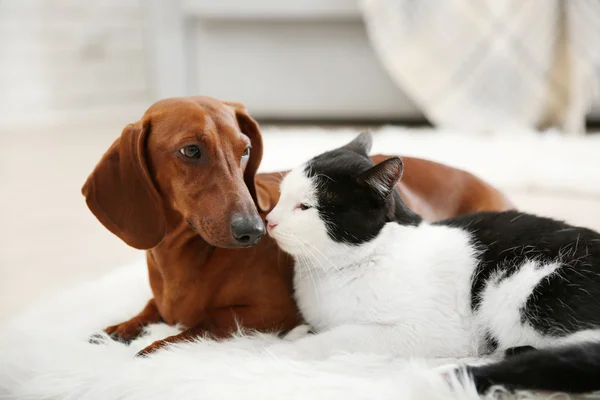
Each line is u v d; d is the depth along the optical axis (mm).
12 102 5586
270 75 4859
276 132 4293
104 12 6180
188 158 1377
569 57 4113
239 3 4602
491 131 4184
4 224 2838
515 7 4070
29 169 3928
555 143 3740
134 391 1244
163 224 1438
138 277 1851
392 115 4789
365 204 1459
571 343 1201
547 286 1324
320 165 1500
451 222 1597
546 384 1143
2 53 5438
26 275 2207
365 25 4637
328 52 4742
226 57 4871
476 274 1428
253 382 1229
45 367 1362
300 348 1365
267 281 1520
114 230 1436
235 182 1384
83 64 6086
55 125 5766
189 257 1482
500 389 1165
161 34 4902
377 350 1356
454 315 1408
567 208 2762
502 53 4109
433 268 1441
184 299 1512
